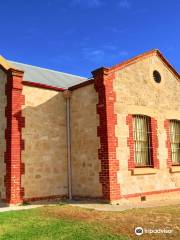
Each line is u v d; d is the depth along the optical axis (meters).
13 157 12.52
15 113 12.87
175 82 16.77
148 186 13.99
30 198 12.82
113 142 12.88
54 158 13.89
